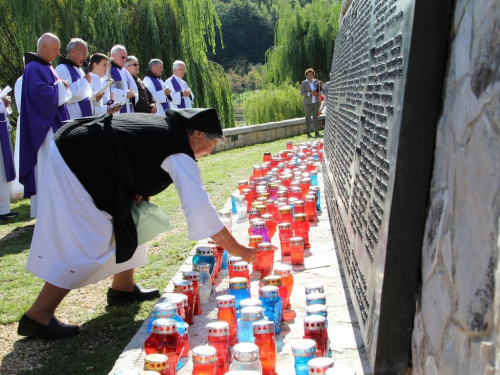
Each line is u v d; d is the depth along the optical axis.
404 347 2.50
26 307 4.85
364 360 3.02
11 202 10.52
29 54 7.91
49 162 3.87
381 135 2.84
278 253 5.28
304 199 6.86
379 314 2.50
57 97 7.89
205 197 3.63
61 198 3.82
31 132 7.82
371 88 3.39
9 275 5.86
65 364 3.75
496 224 1.68
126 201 3.81
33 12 16.05
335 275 4.52
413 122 2.37
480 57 1.90
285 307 3.79
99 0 18.09
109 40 17.95
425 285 2.34
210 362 2.49
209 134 3.75
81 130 3.82
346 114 5.38
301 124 21.61
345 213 4.38
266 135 19.55
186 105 14.27
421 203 2.41
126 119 3.83
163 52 18.86
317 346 2.84
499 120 1.70
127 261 4.30
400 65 2.53
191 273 3.88
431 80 2.34
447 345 2.03
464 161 1.98
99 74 9.01
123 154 3.69
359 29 4.62
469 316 1.83
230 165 13.45
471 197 1.89
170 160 3.67
